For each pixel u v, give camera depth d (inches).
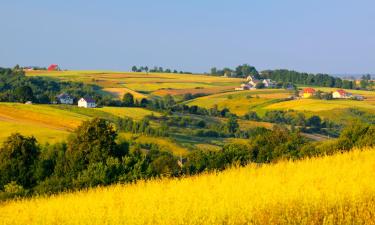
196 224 1243.8
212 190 1518.2
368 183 1418.6
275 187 1449.3
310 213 1206.9
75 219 1540.4
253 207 1268.5
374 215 1151.6
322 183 1456.7
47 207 1787.6
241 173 1771.7
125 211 1448.1
